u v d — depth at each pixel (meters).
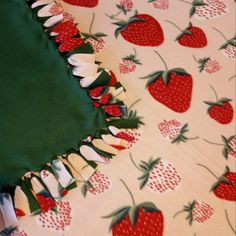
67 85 0.66
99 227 0.60
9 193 0.59
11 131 0.59
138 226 0.61
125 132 0.68
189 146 0.71
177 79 0.77
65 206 0.61
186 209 0.65
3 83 0.61
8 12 0.68
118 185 0.64
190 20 0.86
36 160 0.61
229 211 0.67
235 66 0.83
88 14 0.80
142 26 0.81
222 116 0.76
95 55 0.75
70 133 0.63
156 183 0.66
